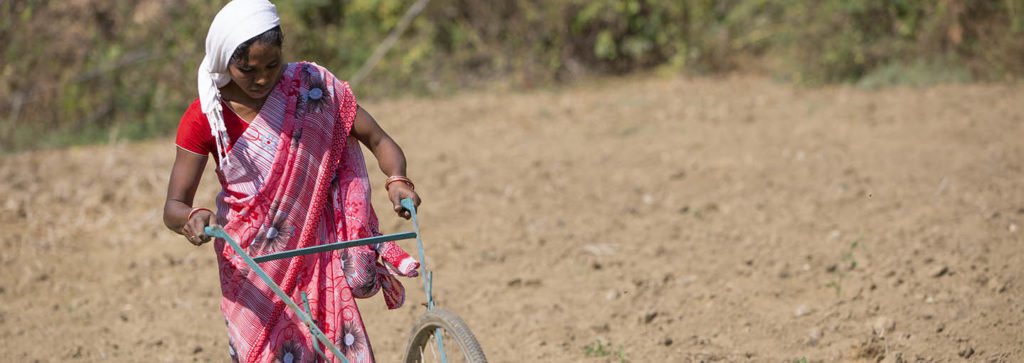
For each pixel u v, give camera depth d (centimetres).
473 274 1090
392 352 884
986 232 1101
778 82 2234
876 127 1703
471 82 2417
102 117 2059
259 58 556
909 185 1325
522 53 2428
